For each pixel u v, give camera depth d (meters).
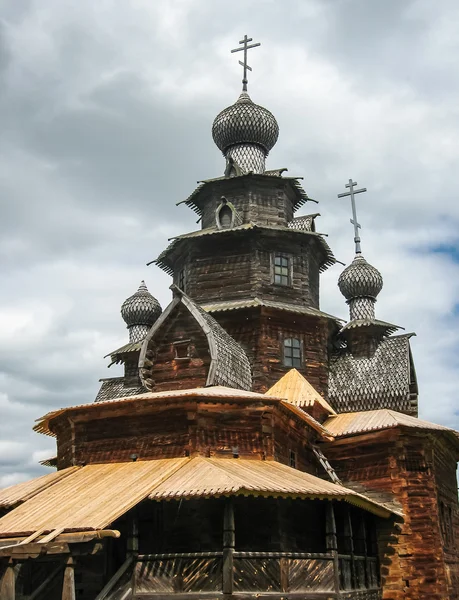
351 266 38.16
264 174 35.78
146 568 20.70
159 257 36.94
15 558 18.97
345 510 25.17
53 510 21.20
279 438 26.14
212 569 20.12
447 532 30.72
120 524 23.06
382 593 27.48
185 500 23.11
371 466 29.58
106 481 22.86
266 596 19.98
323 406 30.58
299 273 34.62
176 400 24.28
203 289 34.22
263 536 22.88
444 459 32.66
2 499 24.47
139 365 29.48
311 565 21.53
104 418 25.50
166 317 29.88
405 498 28.59
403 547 27.89
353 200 40.59
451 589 29.16
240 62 40.16
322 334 33.97
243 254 34.22
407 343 34.97
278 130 38.81
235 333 32.69
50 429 28.36
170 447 24.22
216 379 27.69
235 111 37.94
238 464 23.39
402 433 29.20
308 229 36.53
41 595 22.98
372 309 37.47
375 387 33.50
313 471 29.59
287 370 32.41
